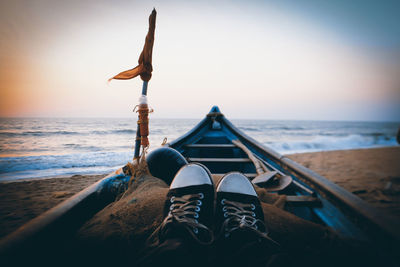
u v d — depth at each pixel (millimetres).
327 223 1268
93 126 27375
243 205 1166
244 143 3604
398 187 6371
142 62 1689
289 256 888
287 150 17422
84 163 8109
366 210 1146
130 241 1031
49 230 918
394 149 19234
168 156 1726
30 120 35438
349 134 33219
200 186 1232
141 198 1319
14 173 6820
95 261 934
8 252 746
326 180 1599
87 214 1230
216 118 4828
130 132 20297
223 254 863
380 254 965
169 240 833
